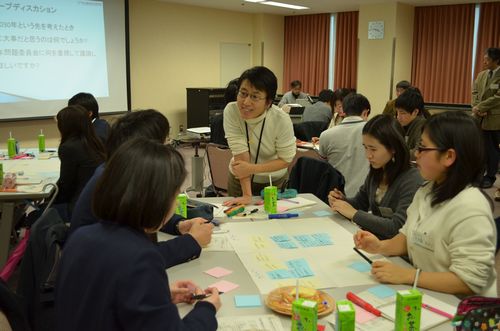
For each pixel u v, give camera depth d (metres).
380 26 7.68
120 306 0.90
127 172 0.97
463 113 1.45
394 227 1.87
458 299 1.34
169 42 8.05
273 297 1.31
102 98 6.87
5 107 5.85
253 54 9.46
